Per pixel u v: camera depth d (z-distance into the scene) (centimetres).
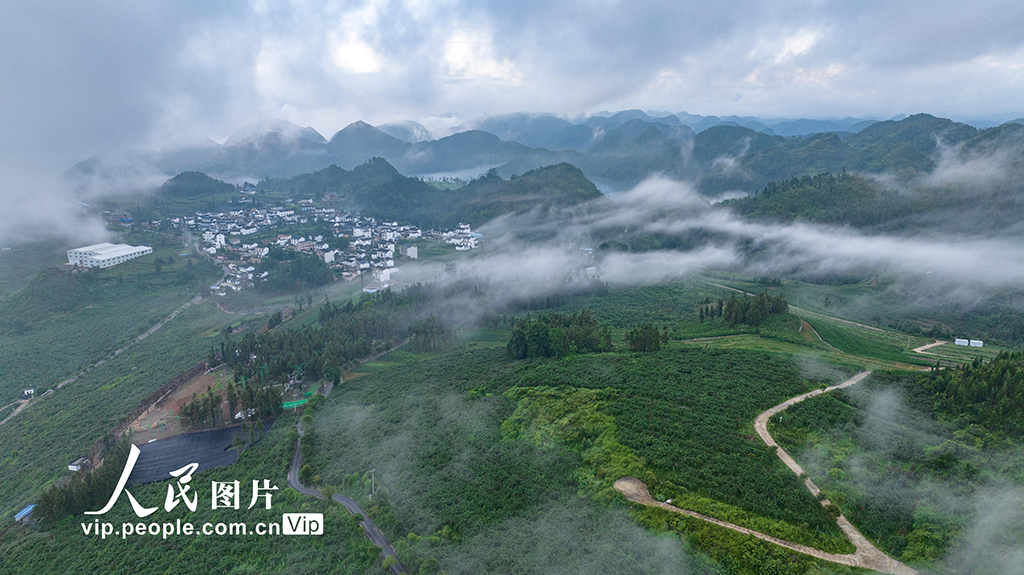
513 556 8319
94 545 11044
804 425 10700
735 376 13500
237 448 14800
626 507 8700
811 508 8156
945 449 9319
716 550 7444
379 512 10356
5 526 12231
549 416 12500
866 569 7056
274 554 9838
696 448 10044
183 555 10200
